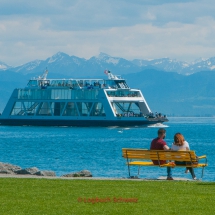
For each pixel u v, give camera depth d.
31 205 57.25
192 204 57.97
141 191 65.12
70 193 63.53
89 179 74.94
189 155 80.00
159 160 82.06
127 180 74.50
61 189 66.06
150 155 82.75
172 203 58.41
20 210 55.06
